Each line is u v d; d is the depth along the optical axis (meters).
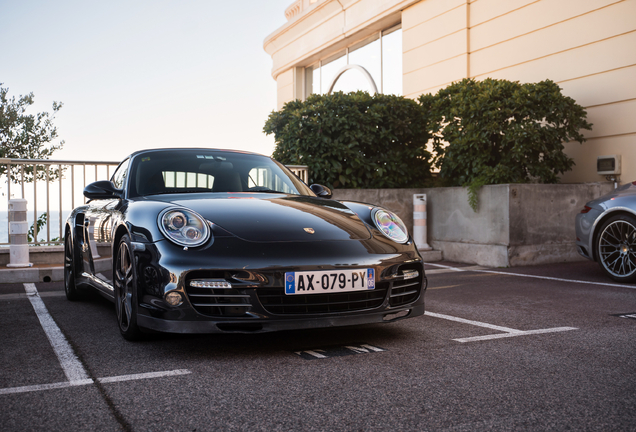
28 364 2.36
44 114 10.27
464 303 3.98
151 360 2.42
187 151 3.76
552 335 2.92
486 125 6.52
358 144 7.47
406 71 10.13
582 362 2.38
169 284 2.40
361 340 2.82
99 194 3.31
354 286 2.53
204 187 3.42
